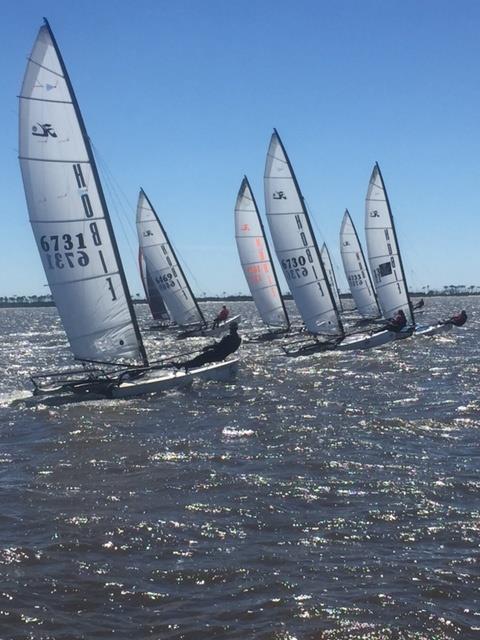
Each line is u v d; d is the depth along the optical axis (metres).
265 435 19.31
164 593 10.16
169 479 15.25
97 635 9.11
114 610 9.73
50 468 16.42
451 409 22.31
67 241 26.25
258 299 51.44
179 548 11.60
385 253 50.53
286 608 9.67
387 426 20.05
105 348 27.05
